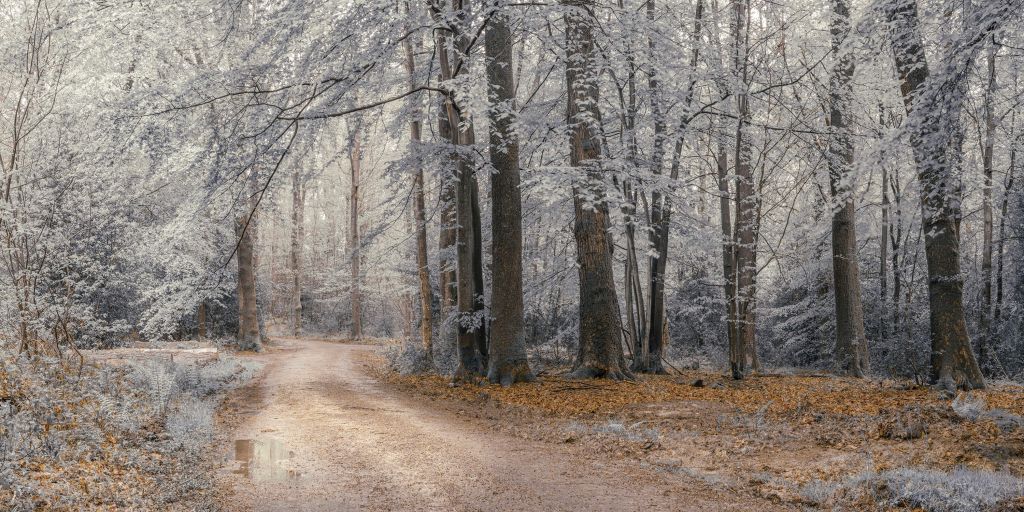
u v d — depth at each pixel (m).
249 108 13.69
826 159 18.09
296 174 17.44
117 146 13.12
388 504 6.50
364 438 10.08
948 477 6.71
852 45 10.00
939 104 8.20
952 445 8.45
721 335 29.81
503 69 17.48
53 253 12.23
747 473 7.83
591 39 16.73
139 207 16.91
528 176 17.66
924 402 12.30
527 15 14.79
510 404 14.24
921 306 24.34
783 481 7.33
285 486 7.12
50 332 11.84
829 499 6.57
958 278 14.49
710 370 24.09
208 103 13.36
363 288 46.22
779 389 15.98
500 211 17.64
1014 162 21.48
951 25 9.04
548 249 24.81
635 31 15.65
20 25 12.95
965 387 14.09
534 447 9.62
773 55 17.88
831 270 25.02
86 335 13.81
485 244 24.27
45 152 12.83
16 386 8.67
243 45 15.70
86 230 13.40
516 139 17.47
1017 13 7.37
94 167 13.10
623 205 12.74
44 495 5.77
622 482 7.49
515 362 17.30
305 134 14.43
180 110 13.21
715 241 20.67
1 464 6.20
